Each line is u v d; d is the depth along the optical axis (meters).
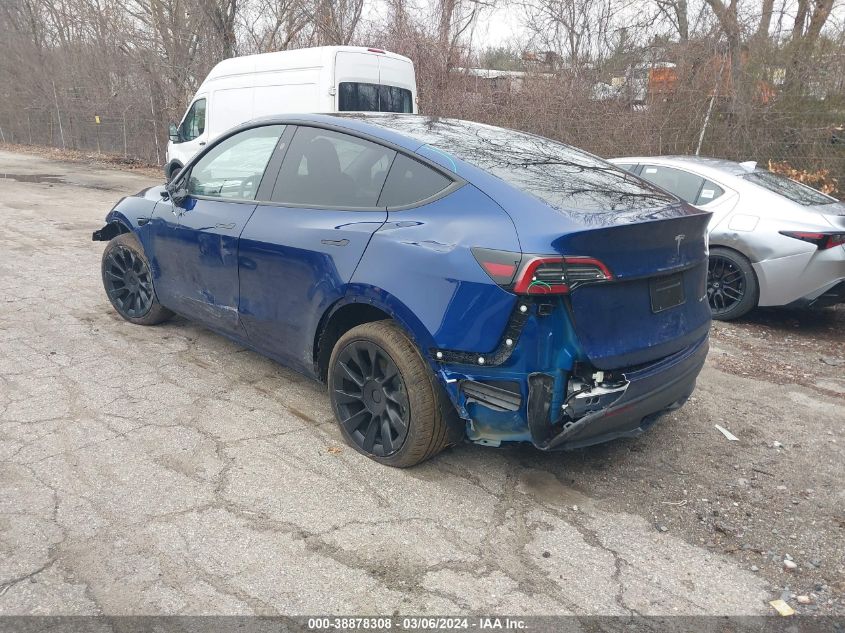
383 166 3.46
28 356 4.59
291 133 4.00
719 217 6.39
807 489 3.46
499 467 3.48
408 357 3.15
